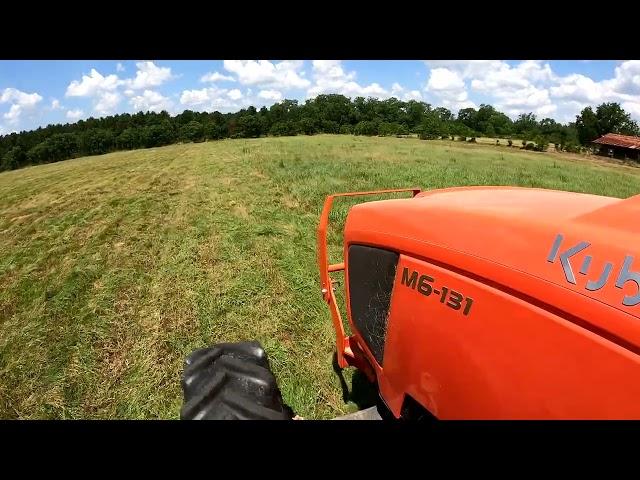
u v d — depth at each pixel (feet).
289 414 8.00
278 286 20.71
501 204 6.82
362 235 8.68
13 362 15.94
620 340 4.24
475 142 215.72
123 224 33.50
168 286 21.59
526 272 5.17
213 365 7.94
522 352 5.16
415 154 90.17
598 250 4.64
